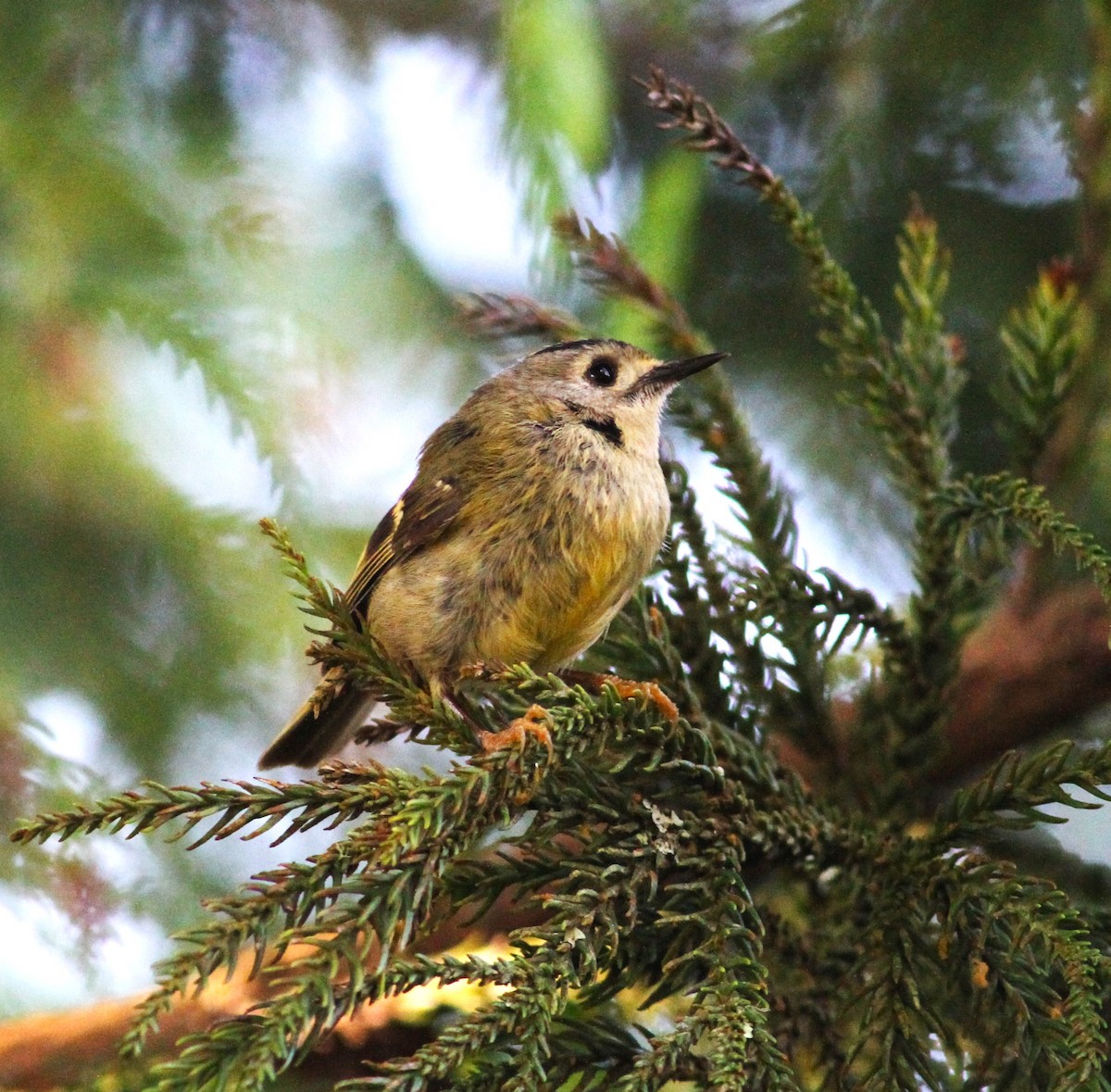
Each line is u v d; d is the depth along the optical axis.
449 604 7.64
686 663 6.65
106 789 8.03
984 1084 5.24
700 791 5.77
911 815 6.48
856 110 8.44
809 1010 5.73
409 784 5.02
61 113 8.41
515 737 5.63
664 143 9.62
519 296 7.43
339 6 9.52
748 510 6.78
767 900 6.75
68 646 8.70
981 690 6.90
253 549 8.84
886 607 6.44
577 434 7.73
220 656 8.84
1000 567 6.69
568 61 7.47
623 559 7.54
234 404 8.33
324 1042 6.37
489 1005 4.53
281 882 4.61
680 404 6.86
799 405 9.42
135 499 8.85
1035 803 5.41
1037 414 6.91
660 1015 6.61
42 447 8.73
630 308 7.31
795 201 6.52
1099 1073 4.48
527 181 7.61
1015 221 9.01
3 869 7.75
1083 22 7.88
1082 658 6.78
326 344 8.57
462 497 7.70
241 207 8.68
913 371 6.84
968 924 5.22
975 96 8.46
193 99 8.98
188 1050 4.13
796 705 6.70
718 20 9.25
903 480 6.82
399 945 4.67
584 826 5.54
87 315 8.27
